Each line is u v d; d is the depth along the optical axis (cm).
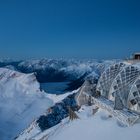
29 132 11394
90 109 8844
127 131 6056
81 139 6512
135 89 7375
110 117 7456
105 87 9369
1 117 17038
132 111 7094
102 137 6184
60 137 7150
